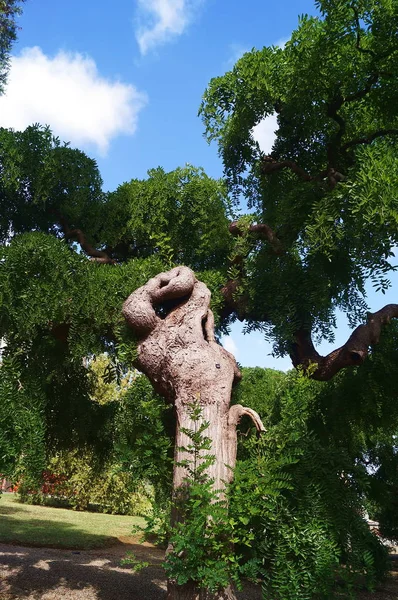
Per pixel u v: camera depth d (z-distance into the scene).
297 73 8.05
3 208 9.09
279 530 5.36
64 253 6.80
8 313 6.43
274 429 5.86
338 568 5.54
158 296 5.94
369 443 11.77
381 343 9.11
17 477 6.06
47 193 8.71
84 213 9.29
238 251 8.23
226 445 5.39
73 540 12.16
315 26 8.07
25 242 6.74
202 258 9.56
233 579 5.09
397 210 5.97
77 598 6.81
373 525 13.18
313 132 9.19
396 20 7.39
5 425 5.96
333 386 9.56
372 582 5.52
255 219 8.56
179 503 5.06
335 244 7.57
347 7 7.46
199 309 5.91
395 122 8.55
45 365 7.21
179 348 5.65
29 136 8.79
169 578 5.01
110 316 6.57
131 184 9.59
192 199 9.32
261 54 8.59
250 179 9.71
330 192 7.23
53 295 6.50
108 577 8.06
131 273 6.76
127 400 7.68
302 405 6.08
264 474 5.15
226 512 4.74
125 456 5.41
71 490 19.66
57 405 8.88
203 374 5.47
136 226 9.18
